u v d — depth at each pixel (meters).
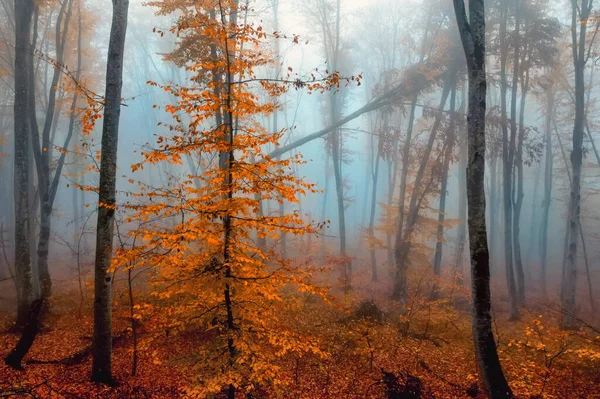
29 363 7.47
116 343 8.98
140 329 9.48
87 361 7.90
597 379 7.32
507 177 16.22
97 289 6.74
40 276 11.77
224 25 5.54
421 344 10.24
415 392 7.45
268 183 5.09
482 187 6.76
